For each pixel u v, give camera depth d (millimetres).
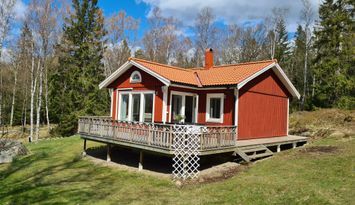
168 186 10977
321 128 20547
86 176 12836
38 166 14953
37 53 28094
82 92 31891
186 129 11586
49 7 27797
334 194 8539
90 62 32406
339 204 7816
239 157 13828
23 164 15570
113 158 15859
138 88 16453
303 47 45438
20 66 35938
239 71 16531
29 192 10719
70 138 24344
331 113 22953
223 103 15711
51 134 32406
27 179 12664
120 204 9250
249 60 43812
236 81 14539
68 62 32188
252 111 16422
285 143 16188
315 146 15578
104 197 9977
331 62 30000
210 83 15633
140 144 12734
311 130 20828
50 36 28312
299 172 11031
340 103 28578
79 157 16516
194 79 16688
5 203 9672
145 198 9727
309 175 10555
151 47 44656
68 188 11109
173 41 46000
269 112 17859
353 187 8961
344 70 30000
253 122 16484
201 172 12383
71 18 31859
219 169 12711
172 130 11555
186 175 11875
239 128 15414
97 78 32438
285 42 48125
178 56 47344
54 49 30141
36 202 9680
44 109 39844
